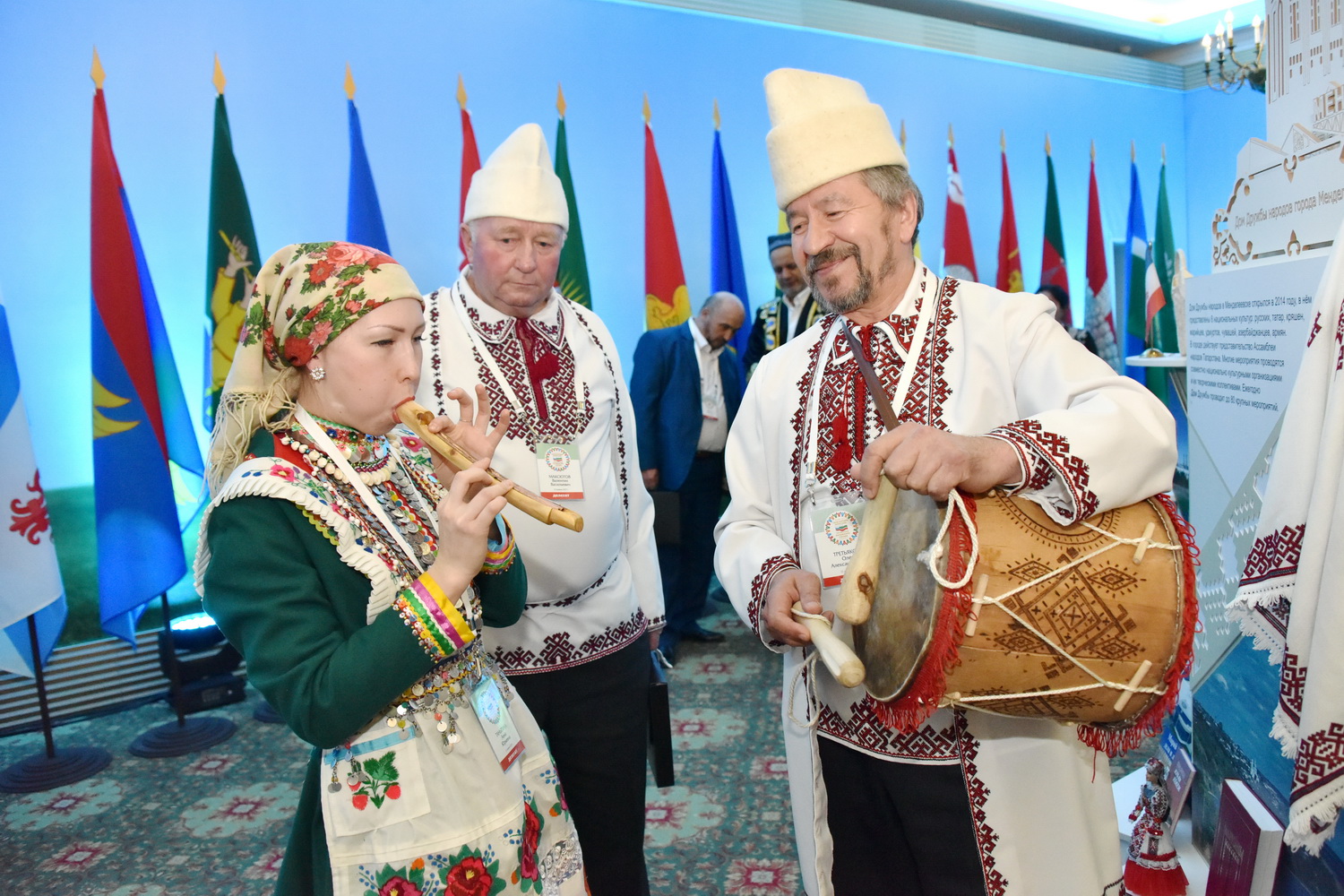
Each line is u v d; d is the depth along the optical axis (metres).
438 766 1.05
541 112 4.80
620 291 5.12
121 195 3.44
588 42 4.93
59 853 2.57
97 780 3.05
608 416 1.96
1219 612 2.02
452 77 4.52
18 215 3.56
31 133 3.56
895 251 1.43
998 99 6.52
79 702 3.60
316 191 4.17
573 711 1.82
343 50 4.21
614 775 1.85
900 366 1.41
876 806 1.42
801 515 1.47
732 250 5.16
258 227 4.04
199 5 3.86
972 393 1.36
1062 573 1.03
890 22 5.91
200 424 3.99
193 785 2.98
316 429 1.11
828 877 1.38
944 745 1.31
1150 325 4.20
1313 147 1.55
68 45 3.61
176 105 3.84
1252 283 1.77
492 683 1.17
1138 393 1.17
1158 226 7.16
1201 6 6.74
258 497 1.04
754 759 2.98
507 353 1.85
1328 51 1.51
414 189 4.43
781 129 1.41
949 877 1.32
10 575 2.97
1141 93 7.23
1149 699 1.07
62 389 3.67
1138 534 1.07
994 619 1.03
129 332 3.40
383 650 0.98
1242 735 1.93
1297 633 1.27
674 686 3.71
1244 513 1.87
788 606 1.31
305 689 0.99
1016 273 6.16
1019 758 1.30
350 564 1.04
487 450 1.11
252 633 1.02
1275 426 1.71
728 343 5.29
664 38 5.18
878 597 1.20
